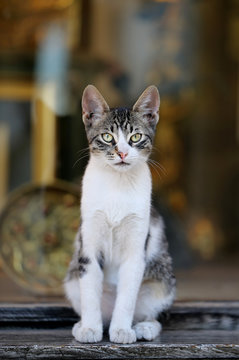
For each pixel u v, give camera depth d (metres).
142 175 2.79
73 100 5.06
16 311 3.19
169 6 6.04
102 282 2.83
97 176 2.77
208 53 6.30
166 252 3.04
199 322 3.25
